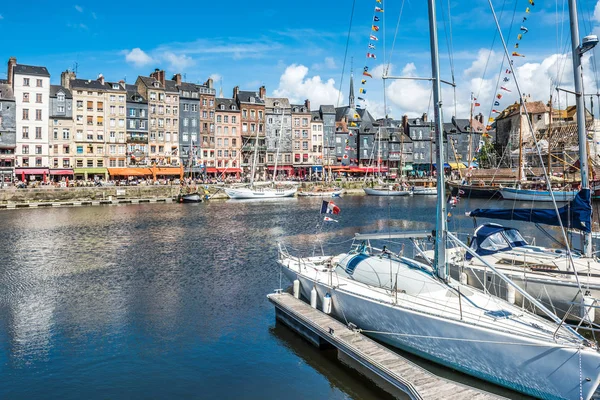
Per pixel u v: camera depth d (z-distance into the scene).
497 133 105.12
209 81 96.81
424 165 120.88
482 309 13.21
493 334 11.61
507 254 18.44
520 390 11.45
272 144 103.56
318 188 83.25
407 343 13.69
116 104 84.31
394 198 78.25
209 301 20.17
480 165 97.19
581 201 16.80
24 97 76.12
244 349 15.12
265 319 17.84
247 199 76.00
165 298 20.66
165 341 15.89
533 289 16.03
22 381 13.19
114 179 83.44
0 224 44.56
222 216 51.25
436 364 13.14
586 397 10.35
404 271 15.18
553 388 10.83
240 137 98.88
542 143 68.81
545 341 10.99
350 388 12.71
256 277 24.16
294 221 46.75
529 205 57.84
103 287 22.47
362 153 114.19
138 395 12.47
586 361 10.30
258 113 100.88
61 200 66.50
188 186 76.94
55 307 19.53
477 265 17.61
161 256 29.44
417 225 43.38
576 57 17.39
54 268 26.34
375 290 15.34
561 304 15.58
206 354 14.83
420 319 13.01
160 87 89.50
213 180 88.62
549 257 17.92
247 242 34.44
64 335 16.48
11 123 75.19
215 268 26.19
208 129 95.38
